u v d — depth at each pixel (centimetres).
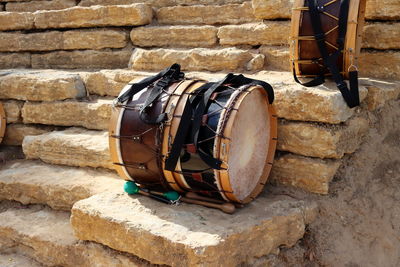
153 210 329
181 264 282
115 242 318
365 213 354
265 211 333
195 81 347
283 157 371
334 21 364
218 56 471
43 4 700
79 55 595
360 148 386
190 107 317
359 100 366
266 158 359
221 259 282
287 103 363
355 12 357
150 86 347
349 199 360
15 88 523
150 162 331
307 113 355
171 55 499
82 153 446
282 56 458
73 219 342
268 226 317
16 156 525
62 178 428
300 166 363
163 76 350
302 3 377
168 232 293
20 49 638
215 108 312
